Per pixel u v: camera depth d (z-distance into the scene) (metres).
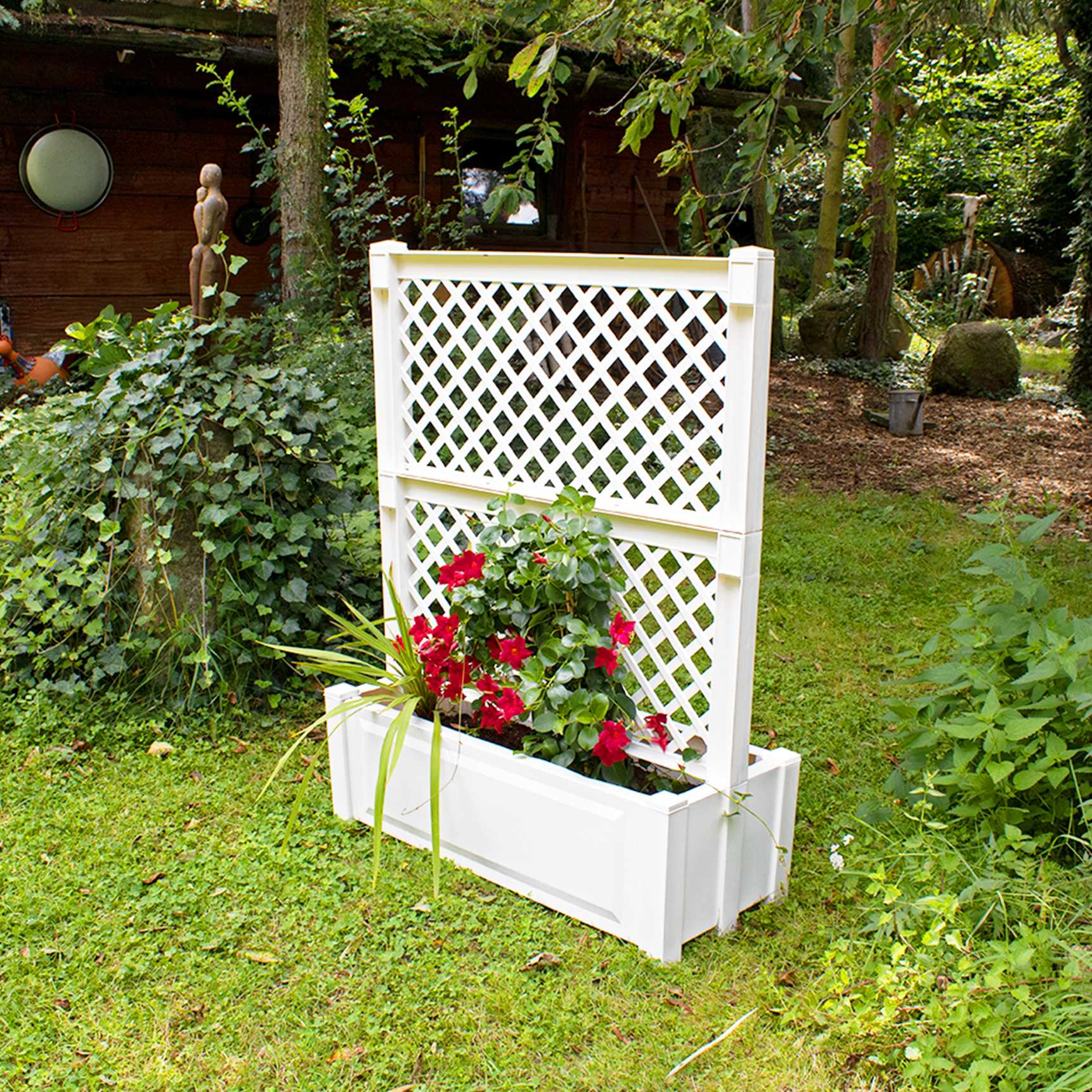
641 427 2.81
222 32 7.61
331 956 2.61
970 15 10.56
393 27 7.89
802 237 16.69
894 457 8.58
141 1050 2.29
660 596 2.86
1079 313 11.23
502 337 6.24
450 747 2.97
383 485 3.51
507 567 2.96
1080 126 11.01
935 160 21.36
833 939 2.67
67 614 3.83
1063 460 8.65
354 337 6.67
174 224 8.42
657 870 2.54
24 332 7.99
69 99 7.81
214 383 3.89
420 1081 2.22
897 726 3.14
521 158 4.45
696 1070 2.26
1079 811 2.79
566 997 2.47
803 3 4.09
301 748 3.70
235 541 3.88
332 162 7.70
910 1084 2.19
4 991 2.45
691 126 11.43
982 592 3.33
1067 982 2.12
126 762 3.56
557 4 4.27
